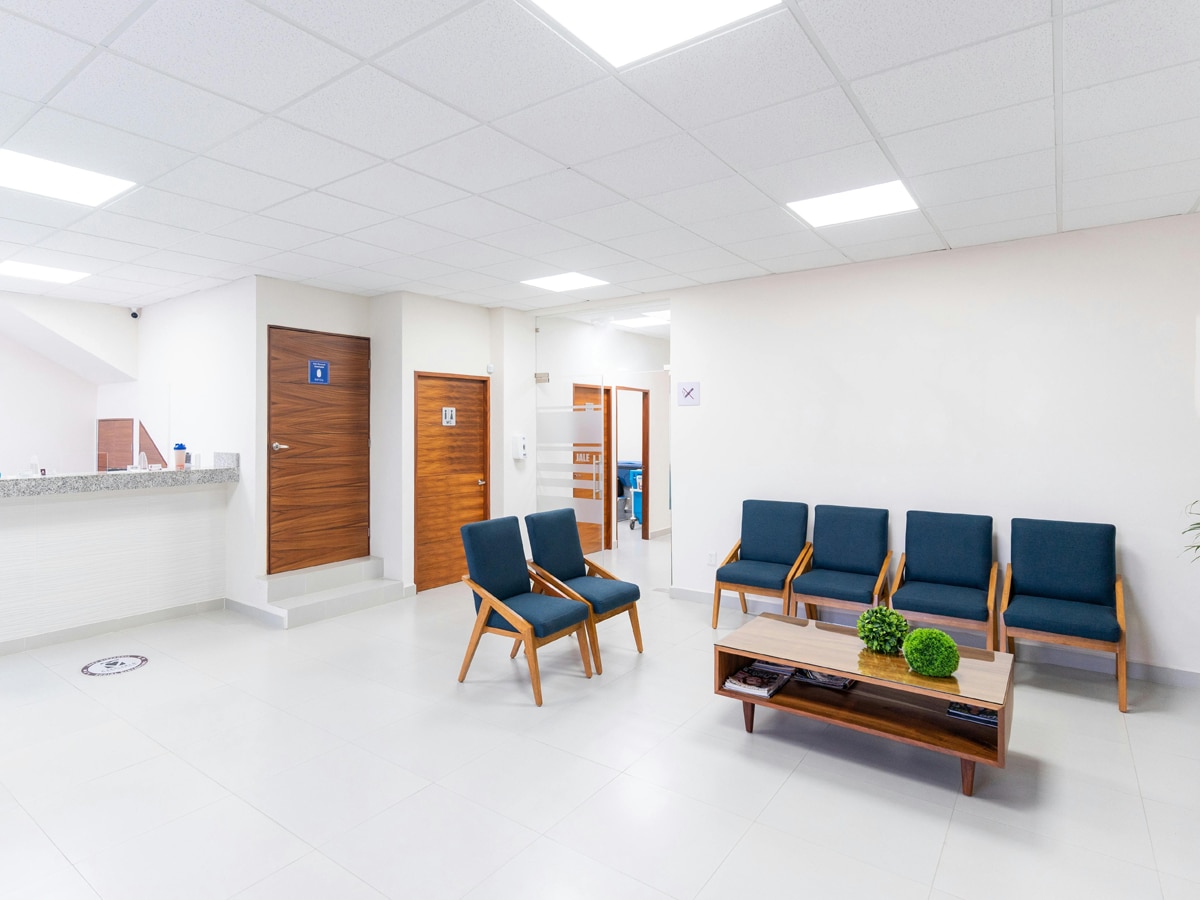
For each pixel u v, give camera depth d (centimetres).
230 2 189
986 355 448
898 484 483
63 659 442
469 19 200
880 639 318
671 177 328
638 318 783
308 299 568
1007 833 250
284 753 314
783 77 236
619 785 285
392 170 316
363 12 196
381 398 612
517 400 695
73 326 612
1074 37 211
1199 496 385
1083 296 415
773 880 225
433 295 614
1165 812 263
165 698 379
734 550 527
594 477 695
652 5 194
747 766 301
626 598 440
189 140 281
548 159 305
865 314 494
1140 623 401
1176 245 388
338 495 596
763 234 424
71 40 208
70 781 289
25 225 391
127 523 509
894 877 226
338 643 477
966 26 206
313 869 231
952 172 323
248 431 538
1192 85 240
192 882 224
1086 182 335
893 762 305
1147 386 398
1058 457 425
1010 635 376
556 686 396
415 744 323
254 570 537
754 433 547
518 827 255
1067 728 336
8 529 451
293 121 265
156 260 475
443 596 607
